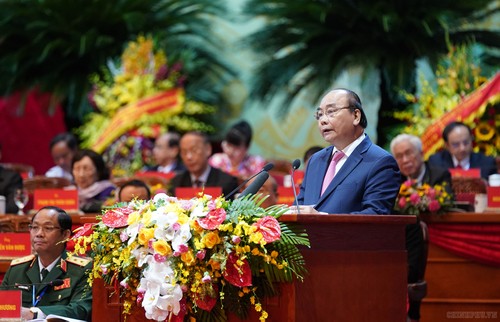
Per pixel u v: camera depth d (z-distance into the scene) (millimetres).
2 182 15992
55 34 26047
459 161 16719
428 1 23062
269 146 27953
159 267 7371
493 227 12906
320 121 9289
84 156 15648
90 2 25547
